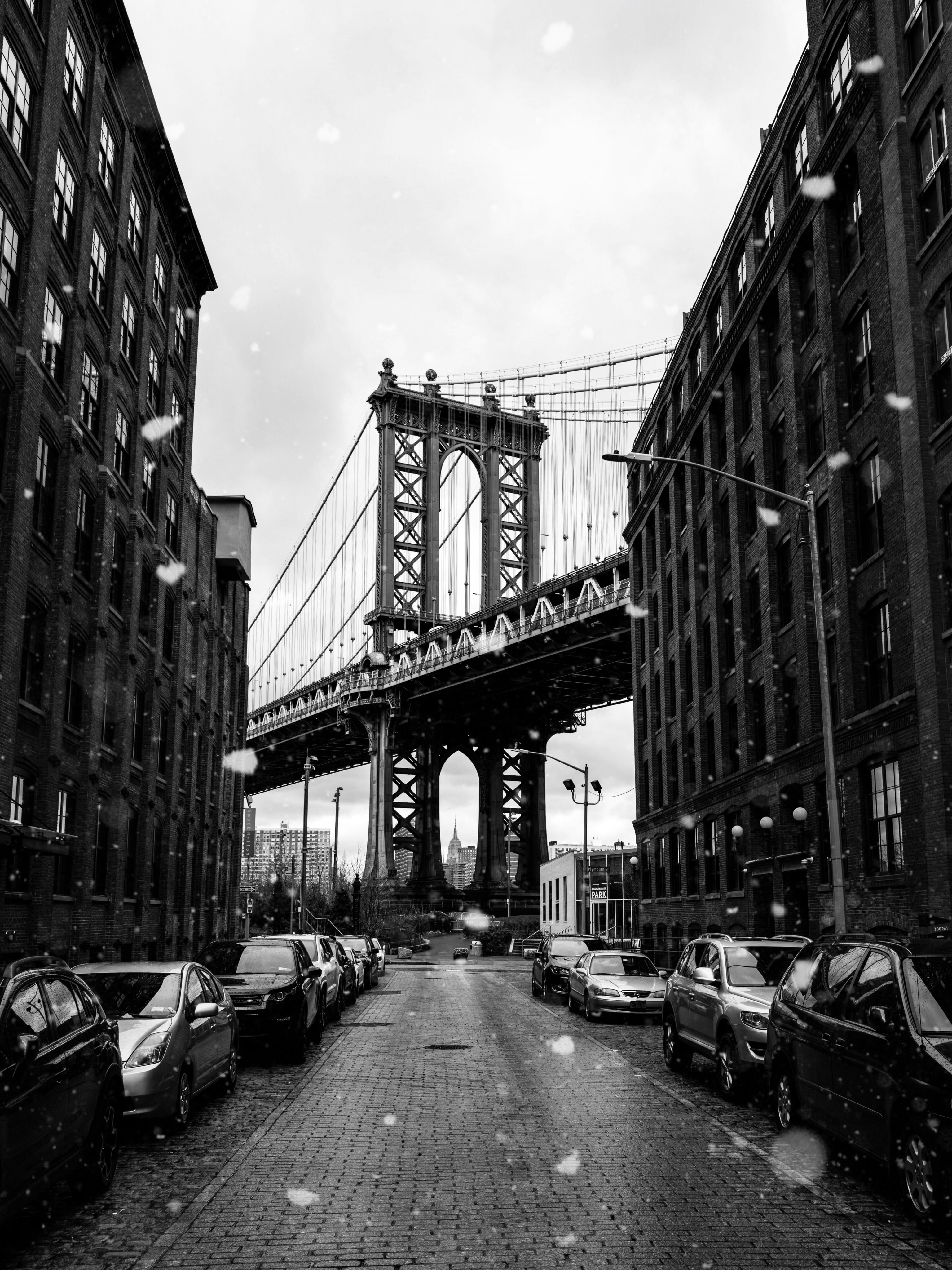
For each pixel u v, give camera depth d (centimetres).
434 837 11269
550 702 10562
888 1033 769
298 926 6800
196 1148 955
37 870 2133
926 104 2033
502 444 11900
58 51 2216
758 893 3005
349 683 10500
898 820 2116
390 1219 725
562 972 2803
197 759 3975
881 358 2200
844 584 2352
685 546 3888
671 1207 756
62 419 2323
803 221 2692
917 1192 708
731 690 3334
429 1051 1705
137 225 3048
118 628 2800
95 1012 831
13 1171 613
